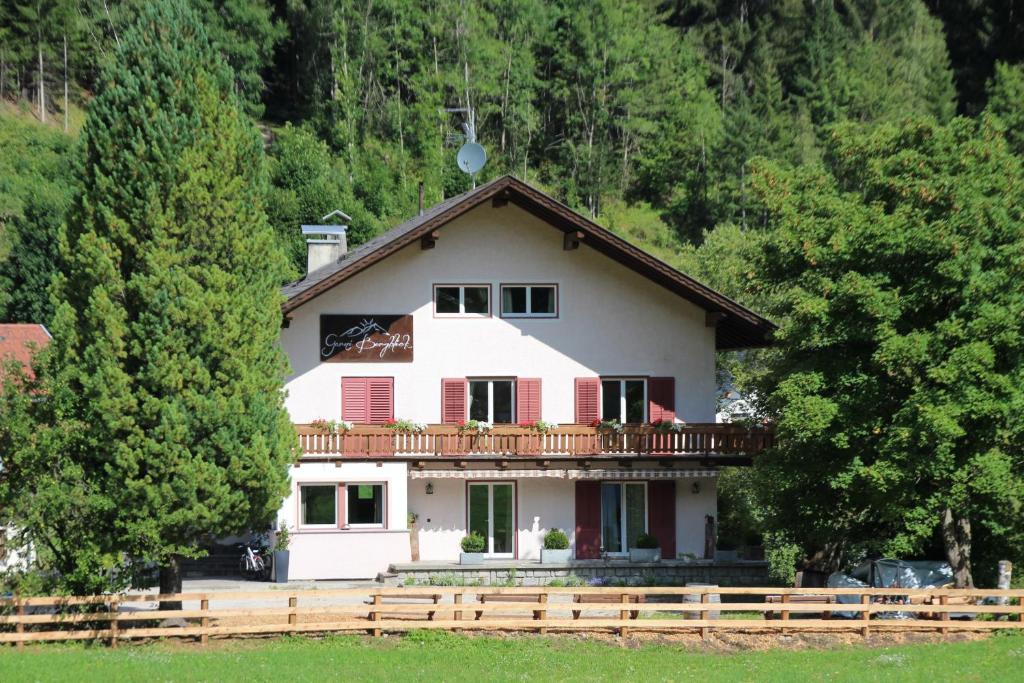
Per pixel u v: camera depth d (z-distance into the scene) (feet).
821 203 107.34
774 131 372.79
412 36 403.75
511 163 388.57
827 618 106.11
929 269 100.07
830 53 415.03
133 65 93.15
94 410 86.94
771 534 124.77
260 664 81.00
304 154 295.69
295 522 120.26
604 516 126.93
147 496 86.17
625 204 383.24
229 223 91.20
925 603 99.19
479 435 120.88
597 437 122.11
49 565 88.63
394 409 123.54
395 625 91.15
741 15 463.01
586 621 93.61
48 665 77.82
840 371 103.40
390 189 327.67
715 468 125.39
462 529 124.77
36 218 240.12
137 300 88.94
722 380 160.86
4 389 88.12
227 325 89.30
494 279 125.29
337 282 116.88
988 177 101.19
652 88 408.26
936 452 95.66
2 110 363.76
